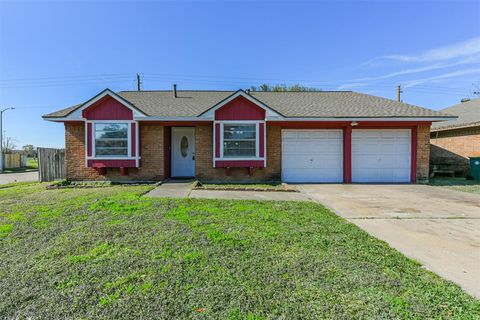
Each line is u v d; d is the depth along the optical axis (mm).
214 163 10000
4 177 15203
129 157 9812
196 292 2371
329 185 9859
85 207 5492
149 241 3596
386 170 10766
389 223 4828
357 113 10461
